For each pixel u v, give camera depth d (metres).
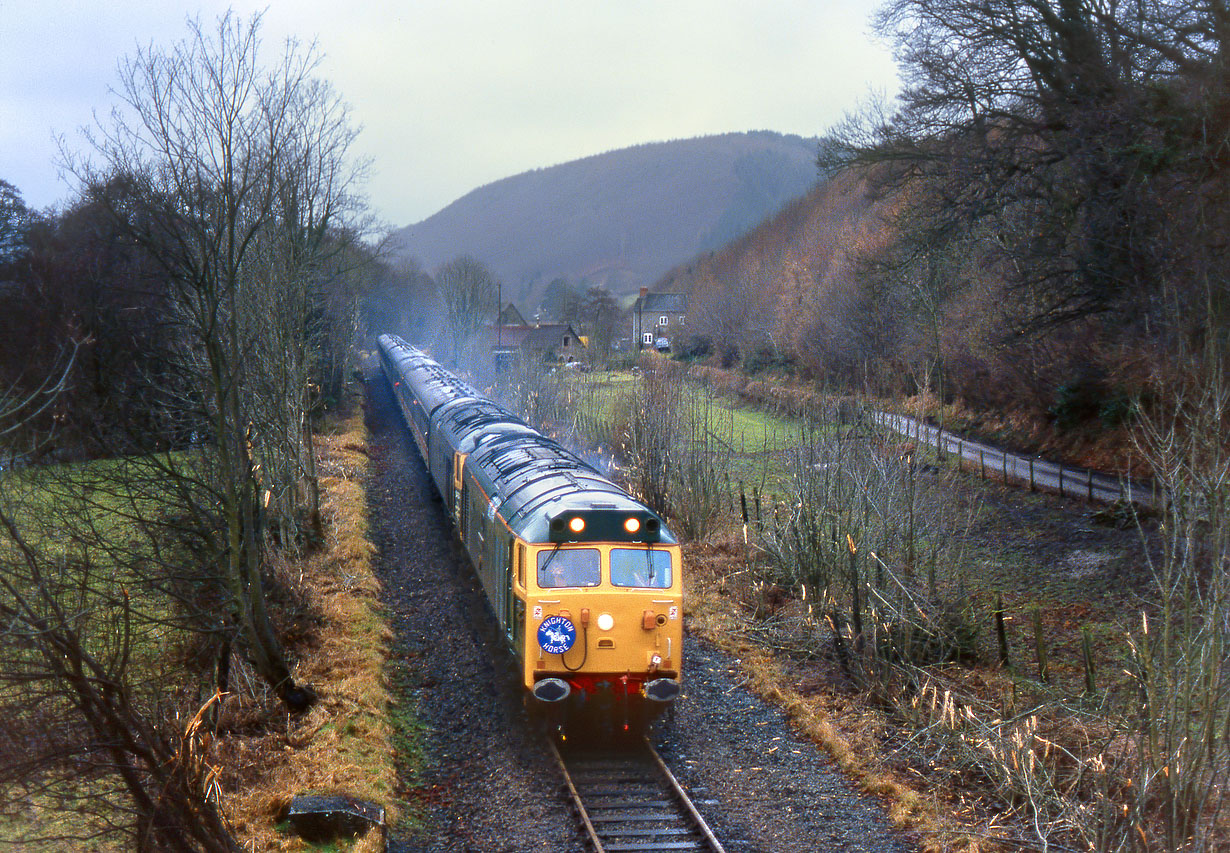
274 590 16.38
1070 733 11.39
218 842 7.52
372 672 14.20
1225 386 9.48
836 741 12.08
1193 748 8.30
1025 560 20.47
